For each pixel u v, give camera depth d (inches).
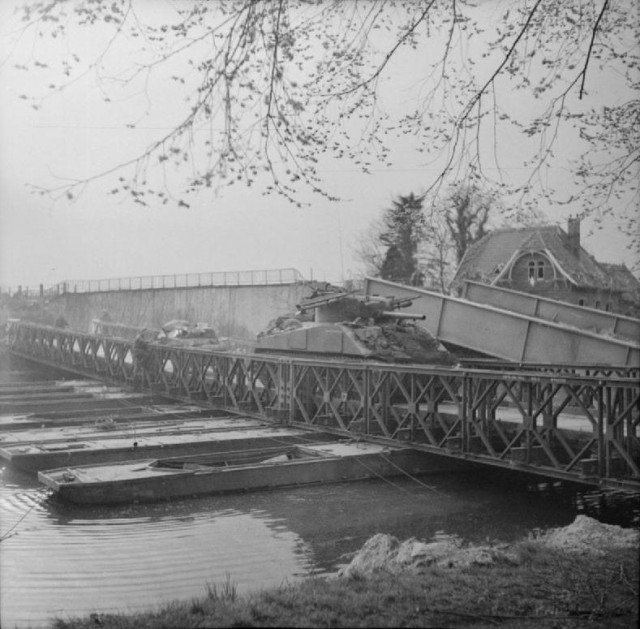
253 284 1322.6
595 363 799.1
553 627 281.6
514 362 845.8
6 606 374.3
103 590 404.8
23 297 1793.8
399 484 675.4
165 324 1354.6
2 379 1617.9
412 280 1047.6
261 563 454.3
